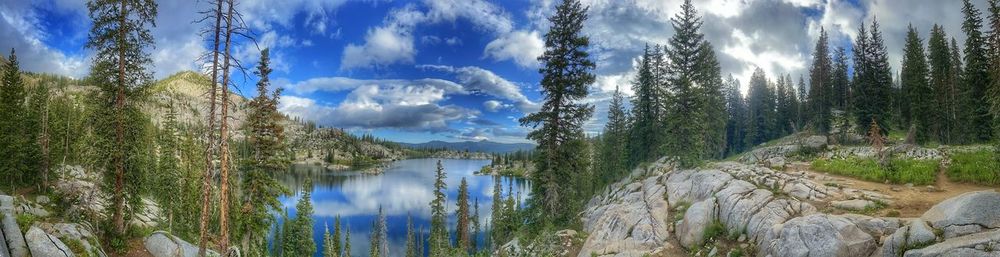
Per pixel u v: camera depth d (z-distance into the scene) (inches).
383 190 5472.4
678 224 800.9
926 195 681.0
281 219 2834.6
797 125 2605.8
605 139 2182.6
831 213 639.8
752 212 689.6
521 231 951.0
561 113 931.3
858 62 1786.4
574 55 920.3
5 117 1476.4
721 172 946.7
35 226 660.1
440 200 1854.1
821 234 532.1
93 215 882.8
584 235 911.0
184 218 1592.0
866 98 1747.0
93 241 774.5
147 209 1549.0
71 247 705.6
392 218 3757.4
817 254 516.1
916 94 1804.9
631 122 1963.6
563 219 966.4
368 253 2765.7
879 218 545.0
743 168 964.6
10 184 1397.6
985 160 828.6
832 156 1251.8
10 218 635.5
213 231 1496.1
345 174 7372.1
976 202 460.8
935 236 455.2
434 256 966.4
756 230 650.8
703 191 898.7
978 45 1603.1
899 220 528.1
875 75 1733.5
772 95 2972.4
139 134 870.4
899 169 844.6
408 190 5482.3
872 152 1166.3
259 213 1004.6
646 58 1743.4
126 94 831.1
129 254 885.2
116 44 791.7
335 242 2348.7
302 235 2018.9
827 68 2272.4
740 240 663.8
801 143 1524.4
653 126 1700.3
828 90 2185.0
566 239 891.4
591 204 1636.3
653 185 1164.5
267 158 1000.2
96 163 826.2
